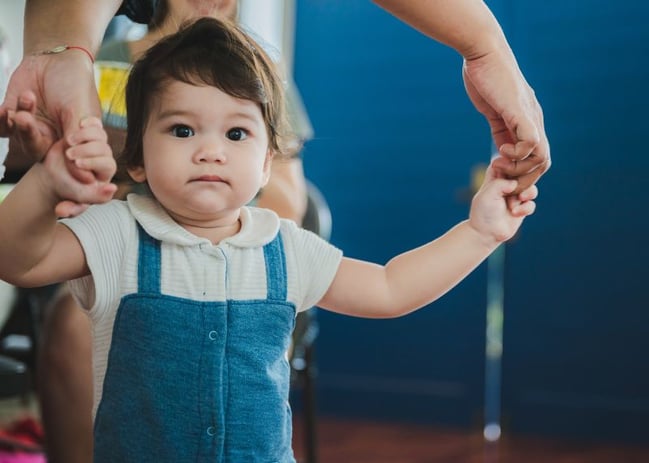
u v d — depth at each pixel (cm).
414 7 107
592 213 355
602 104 354
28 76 95
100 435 101
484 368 373
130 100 108
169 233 103
